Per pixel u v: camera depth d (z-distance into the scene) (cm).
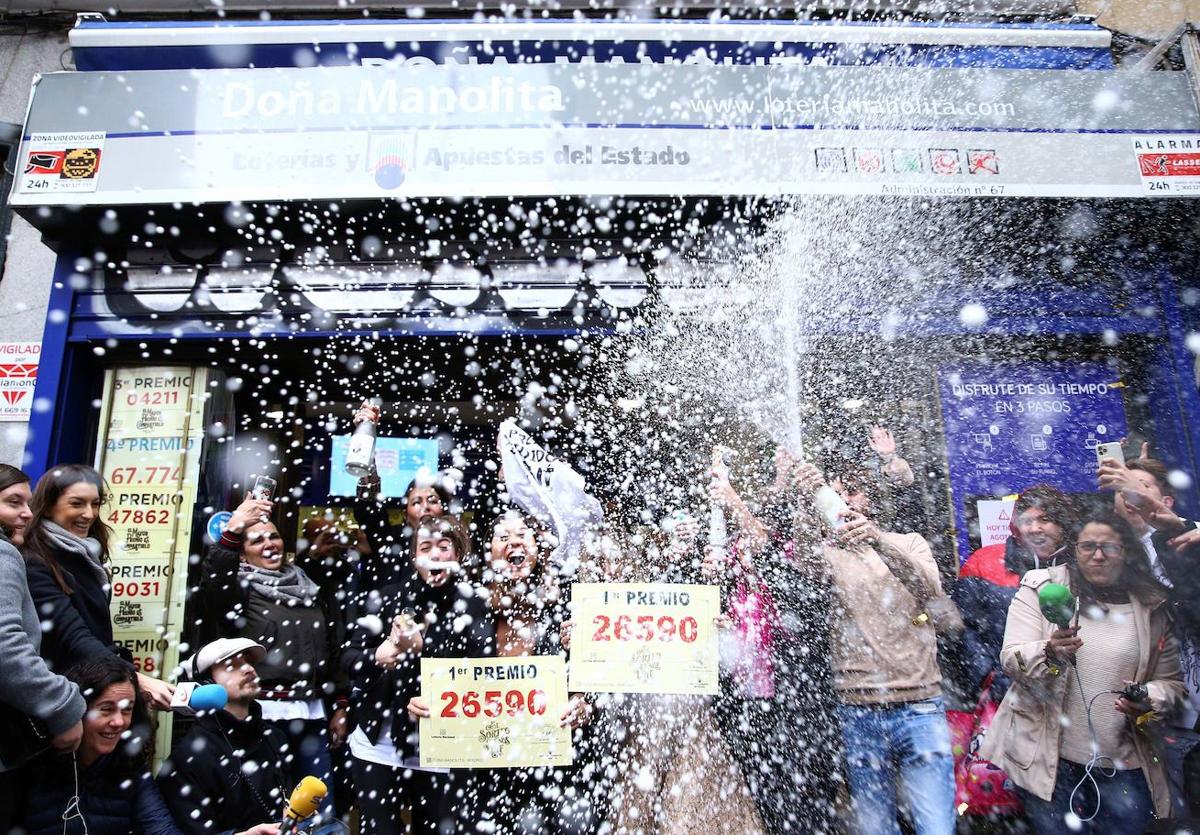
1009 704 252
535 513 241
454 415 327
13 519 195
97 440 284
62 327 281
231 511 295
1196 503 296
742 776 232
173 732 257
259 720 213
